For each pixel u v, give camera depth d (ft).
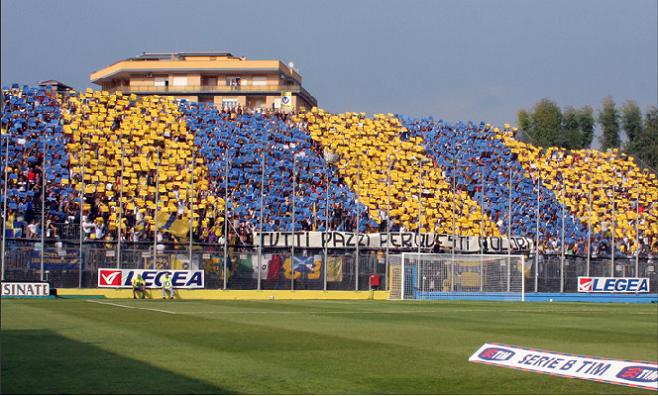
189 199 194.70
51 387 50.19
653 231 233.55
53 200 185.16
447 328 100.37
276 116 227.40
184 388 50.96
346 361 65.46
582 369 62.23
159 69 417.08
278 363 63.26
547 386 55.72
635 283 206.49
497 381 57.21
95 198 190.19
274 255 181.88
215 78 421.59
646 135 333.42
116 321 99.81
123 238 186.09
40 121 197.67
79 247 166.81
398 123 232.53
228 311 125.49
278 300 171.63
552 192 227.61
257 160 210.59
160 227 188.96
